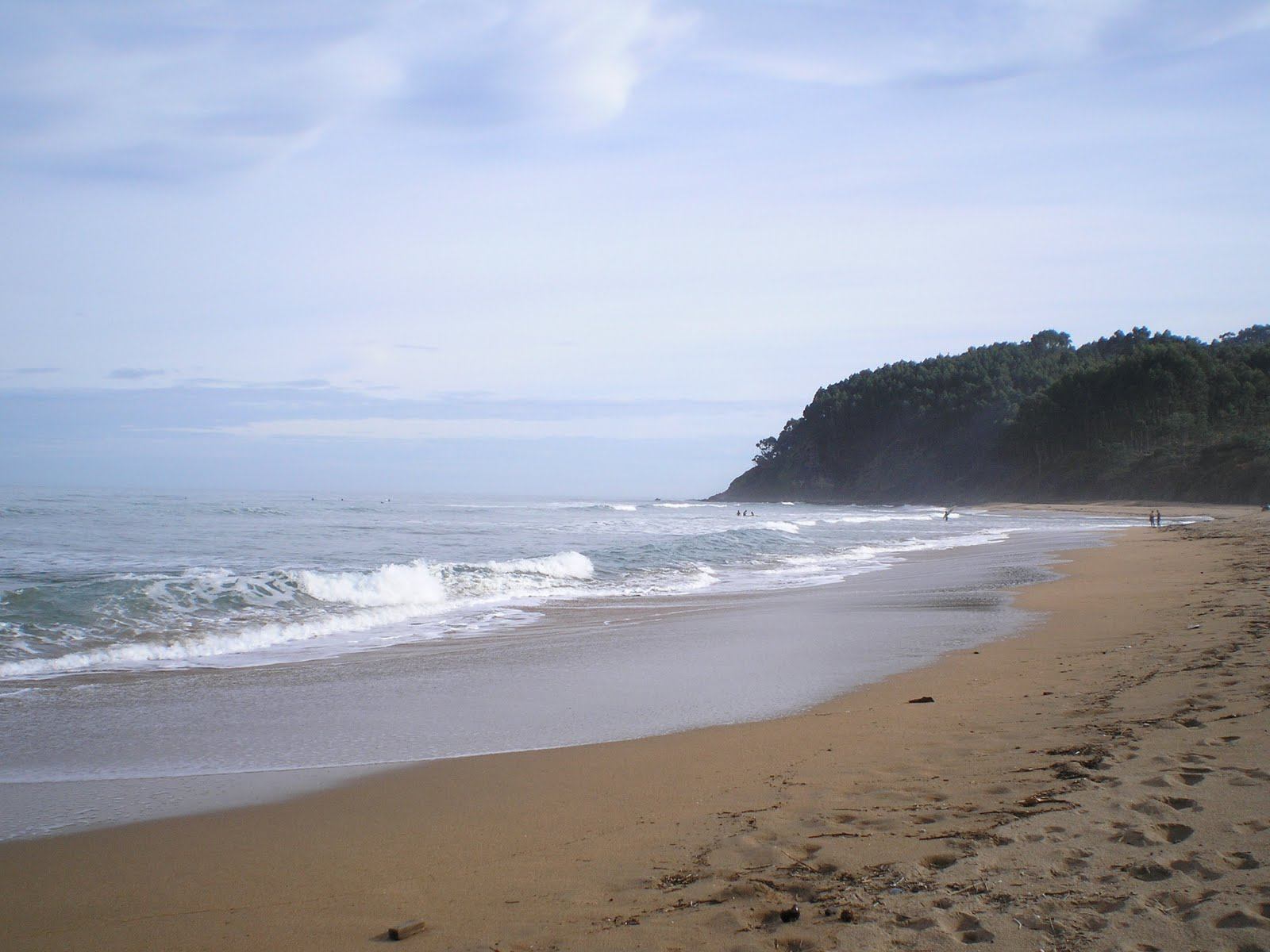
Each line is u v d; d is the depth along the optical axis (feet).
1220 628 35.29
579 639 40.65
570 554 71.31
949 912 11.19
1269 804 13.78
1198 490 280.92
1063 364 510.99
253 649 38.01
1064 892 11.39
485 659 35.63
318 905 13.38
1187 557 79.36
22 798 19.10
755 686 29.94
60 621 40.01
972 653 34.99
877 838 14.33
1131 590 54.75
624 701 28.04
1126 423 362.94
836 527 158.81
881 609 49.42
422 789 19.35
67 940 12.45
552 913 12.49
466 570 62.39
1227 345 447.83
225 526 114.11
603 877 13.82
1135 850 12.53
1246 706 20.63
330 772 20.89
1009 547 104.01
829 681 30.45
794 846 14.38
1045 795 15.62
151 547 81.51
